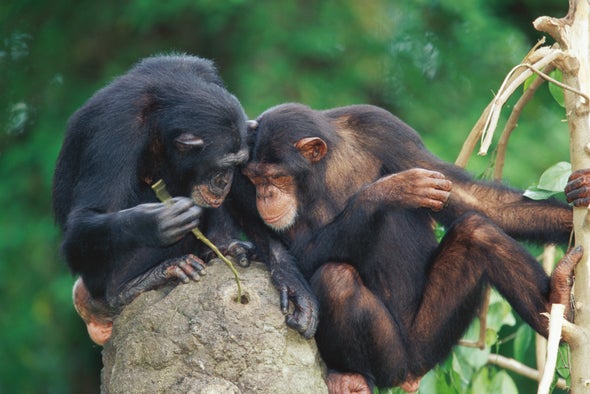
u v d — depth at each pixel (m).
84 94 22.62
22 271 21.81
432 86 22.72
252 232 12.29
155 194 12.15
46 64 23.62
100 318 12.30
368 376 11.27
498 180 12.11
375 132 12.18
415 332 11.71
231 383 9.83
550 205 11.66
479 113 21.98
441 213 12.09
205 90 11.83
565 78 9.88
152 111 11.88
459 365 13.07
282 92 21.61
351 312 10.87
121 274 11.70
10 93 23.66
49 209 22.06
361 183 12.02
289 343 10.20
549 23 9.80
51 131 22.27
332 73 22.41
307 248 11.53
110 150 11.55
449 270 11.45
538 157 20.58
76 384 22.80
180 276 10.61
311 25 22.22
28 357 22.05
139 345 10.11
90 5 23.47
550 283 10.65
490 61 22.52
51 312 21.91
